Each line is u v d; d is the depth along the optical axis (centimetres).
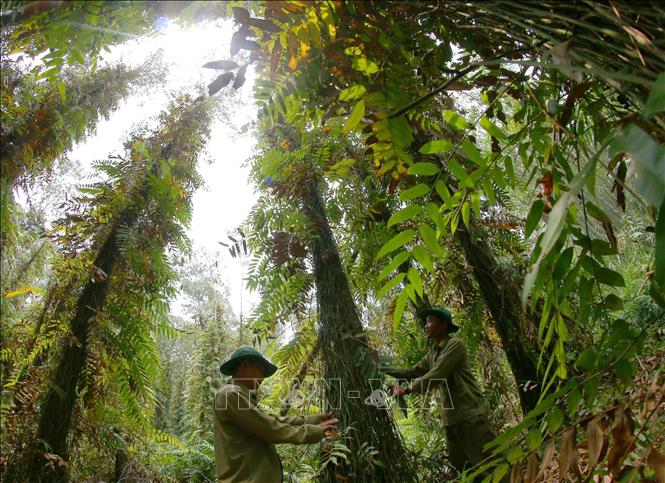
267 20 99
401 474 221
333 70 107
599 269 98
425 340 311
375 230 271
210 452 458
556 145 110
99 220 291
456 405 268
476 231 259
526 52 110
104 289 279
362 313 296
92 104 235
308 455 246
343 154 275
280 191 272
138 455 329
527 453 109
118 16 108
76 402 272
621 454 90
